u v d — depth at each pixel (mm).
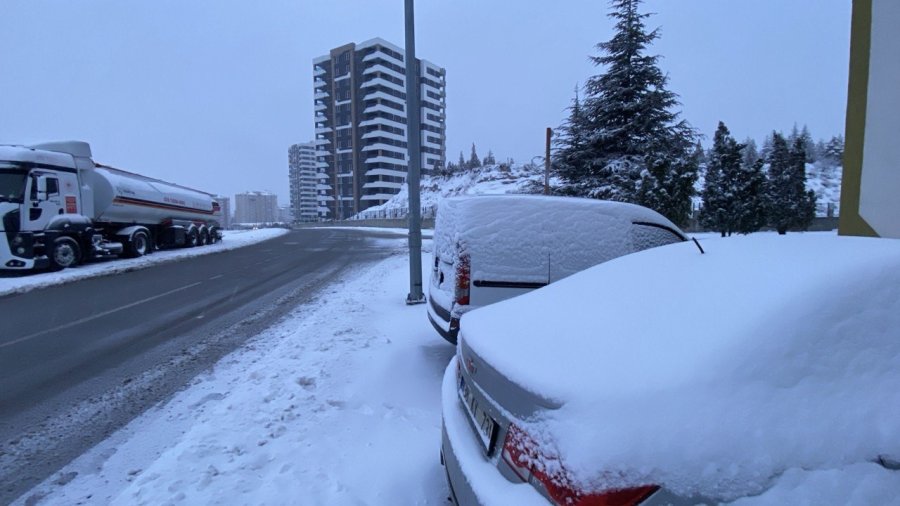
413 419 3926
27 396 4473
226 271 14477
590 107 15430
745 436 1588
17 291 10641
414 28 8305
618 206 5035
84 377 4988
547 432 1718
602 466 1549
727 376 1682
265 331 6883
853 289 1849
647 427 1597
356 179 104688
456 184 73438
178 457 3199
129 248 17781
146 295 10109
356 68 103812
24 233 12766
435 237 5777
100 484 3027
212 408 4156
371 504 2773
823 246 2250
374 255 19812
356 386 4488
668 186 12336
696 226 19406
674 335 1904
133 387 4688
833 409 1653
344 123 106188
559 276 4703
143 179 20031
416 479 3045
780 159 25375
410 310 7996
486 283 4570
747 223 16297
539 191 16609
